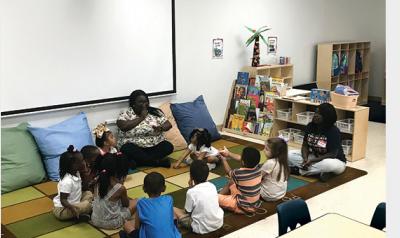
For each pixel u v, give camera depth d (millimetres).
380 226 1989
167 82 4898
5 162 3539
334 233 1721
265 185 3295
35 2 3768
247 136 5332
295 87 6391
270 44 6082
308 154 3953
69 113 4180
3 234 2834
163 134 4406
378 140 5191
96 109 4367
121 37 4406
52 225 2961
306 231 1740
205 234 2793
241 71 5762
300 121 4793
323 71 6805
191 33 5082
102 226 2877
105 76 4344
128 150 4086
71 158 2955
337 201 3365
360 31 7707
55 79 3998
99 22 4219
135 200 3041
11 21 3652
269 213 3129
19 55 3744
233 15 5527
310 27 6723
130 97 4355
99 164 2953
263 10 5898
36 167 3684
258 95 5297
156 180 2488
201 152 4012
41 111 3953
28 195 3467
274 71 6039
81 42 4117
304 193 3512
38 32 3826
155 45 4711
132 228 2559
